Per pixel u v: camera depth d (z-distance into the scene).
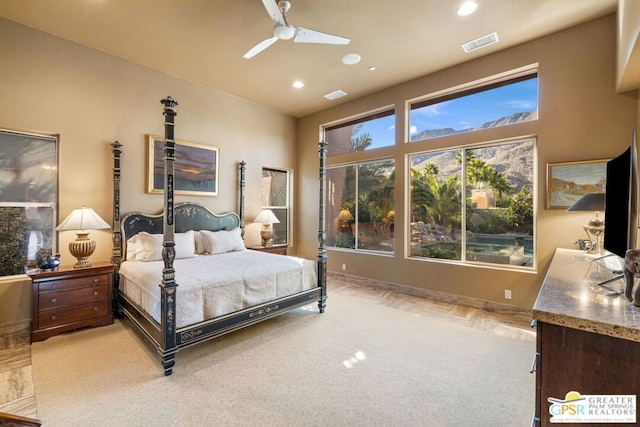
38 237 3.38
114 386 2.19
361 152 5.32
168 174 2.46
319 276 3.82
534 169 3.61
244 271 3.14
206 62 3.99
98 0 2.78
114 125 3.84
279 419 1.87
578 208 2.74
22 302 3.14
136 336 3.05
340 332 3.19
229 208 5.15
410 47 3.62
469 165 4.16
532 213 3.65
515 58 3.62
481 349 2.80
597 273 1.89
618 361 0.99
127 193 3.95
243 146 5.34
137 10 2.93
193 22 3.13
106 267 3.35
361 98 5.24
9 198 3.21
